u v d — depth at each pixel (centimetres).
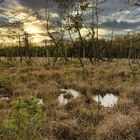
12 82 1922
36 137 638
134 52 5859
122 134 846
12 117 675
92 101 1490
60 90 1906
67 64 3925
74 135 923
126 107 1217
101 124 952
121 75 2544
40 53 6100
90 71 2808
